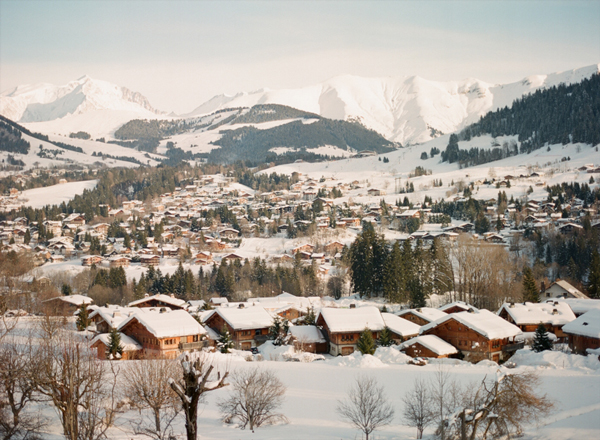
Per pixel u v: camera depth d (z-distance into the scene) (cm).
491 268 10688
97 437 3662
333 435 3972
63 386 3584
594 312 7081
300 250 19500
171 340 7325
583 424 3891
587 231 16312
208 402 4816
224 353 7319
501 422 3641
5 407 3962
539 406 3884
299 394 5069
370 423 4025
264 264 15912
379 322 7900
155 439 3831
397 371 5878
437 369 5978
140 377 4184
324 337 8150
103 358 7150
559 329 8069
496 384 3672
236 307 8919
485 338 6881
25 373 3681
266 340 8369
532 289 10331
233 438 3881
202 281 15762
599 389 4878
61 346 4653
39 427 3906
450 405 4091
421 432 3881
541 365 6084
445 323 7306
